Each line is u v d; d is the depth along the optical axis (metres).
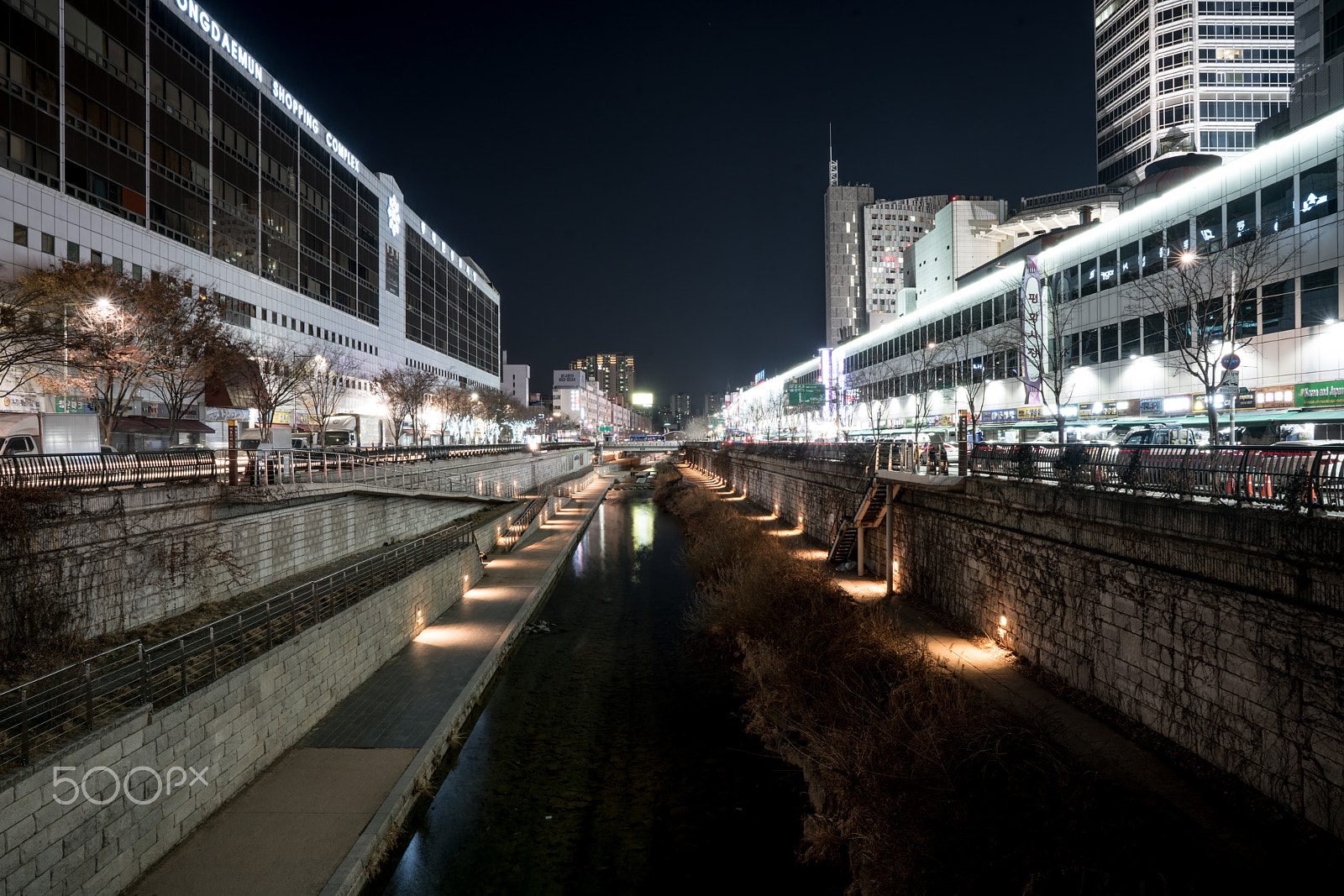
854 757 12.43
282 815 12.39
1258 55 87.50
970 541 21.12
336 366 73.19
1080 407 46.44
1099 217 90.25
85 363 29.66
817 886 12.03
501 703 20.05
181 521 19.41
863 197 196.62
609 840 13.54
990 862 8.95
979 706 12.64
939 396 66.19
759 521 51.12
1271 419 33.00
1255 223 34.41
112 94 46.78
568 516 65.38
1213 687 11.22
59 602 14.88
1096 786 10.45
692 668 23.41
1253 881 8.46
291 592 16.45
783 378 130.00
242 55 62.19
